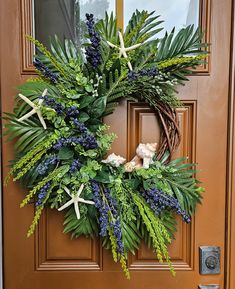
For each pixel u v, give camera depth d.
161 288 1.03
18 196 1.00
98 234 0.99
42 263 1.02
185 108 1.02
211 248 1.03
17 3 0.98
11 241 1.01
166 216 0.96
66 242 1.02
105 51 0.90
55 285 1.02
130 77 0.88
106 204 0.89
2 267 1.01
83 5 1.01
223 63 1.01
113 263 1.02
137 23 0.94
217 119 1.02
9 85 0.99
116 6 1.01
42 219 1.01
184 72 0.96
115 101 0.98
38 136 0.90
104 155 0.96
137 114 1.00
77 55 0.95
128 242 0.93
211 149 1.02
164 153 0.98
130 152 1.01
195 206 1.00
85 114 0.89
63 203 0.92
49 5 1.00
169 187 0.93
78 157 0.90
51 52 0.96
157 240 0.88
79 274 1.02
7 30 0.98
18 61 0.99
